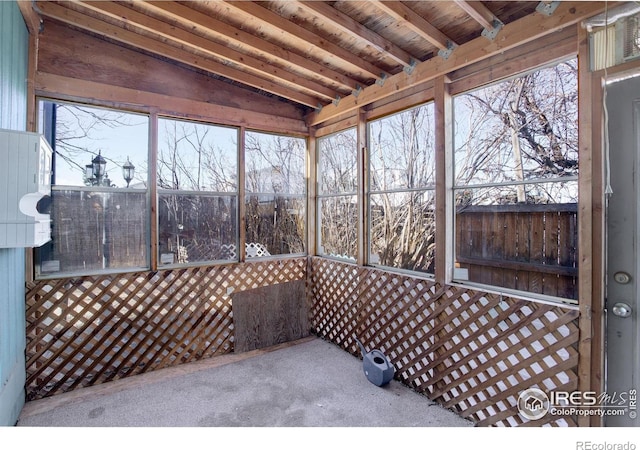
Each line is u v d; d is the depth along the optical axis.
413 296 2.75
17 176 1.70
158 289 3.07
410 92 2.90
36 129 2.61
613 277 1.71
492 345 2.19
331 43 2.65
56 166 2.74
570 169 2.04
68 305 2.69
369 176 3.43
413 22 2.18
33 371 2.54
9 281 2.01
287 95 3.56
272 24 2.31
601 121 1.74
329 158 4.03
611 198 1.72
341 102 3.53
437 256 2.58
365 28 2.40
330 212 4.00
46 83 2.63
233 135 3.64
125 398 2.55
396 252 3.16
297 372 3.01
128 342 2.92
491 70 2.31
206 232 3.45
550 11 1.91
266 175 3.89
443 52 2.48
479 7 2.05
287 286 3.87
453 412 2.39
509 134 2.35
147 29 2.46
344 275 3.55
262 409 2.40
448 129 2.56
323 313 3.87
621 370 1.69
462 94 2.55
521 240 2.19
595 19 1.75
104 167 2.93
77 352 2.70
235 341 3.47
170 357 3.14
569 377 1.83
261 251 3.83
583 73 1.80
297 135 4.09
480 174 2.49
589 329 1.76
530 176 2.24
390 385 2.78
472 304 2.31
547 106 2.17
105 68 2.89
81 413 2.35
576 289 1.92
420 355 2.65
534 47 2.08
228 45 2.81
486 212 2.39
